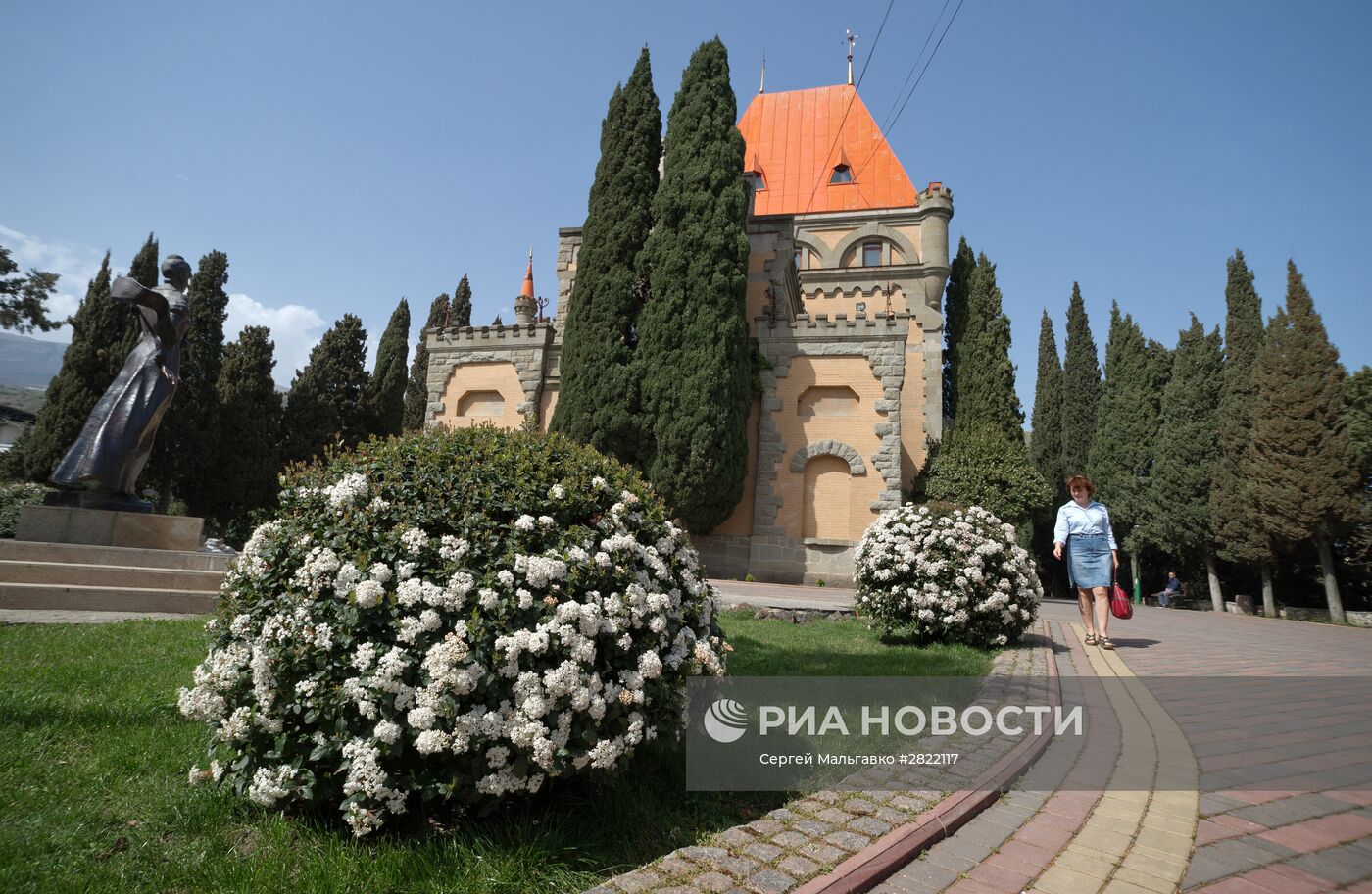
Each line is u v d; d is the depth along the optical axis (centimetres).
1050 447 4078
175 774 365
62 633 703
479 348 2444
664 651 369
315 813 319
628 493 403
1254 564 2662
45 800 324
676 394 2050
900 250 3481
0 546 950
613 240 2248
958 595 877
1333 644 1241
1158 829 354
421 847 289
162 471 2561
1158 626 1415
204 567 1047
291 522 356
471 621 304
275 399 2914
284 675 311
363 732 300
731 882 281
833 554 2053
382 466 368
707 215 2153
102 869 271
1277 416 2469
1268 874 307
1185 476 2969
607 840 317
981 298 3119
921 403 3139
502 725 296
